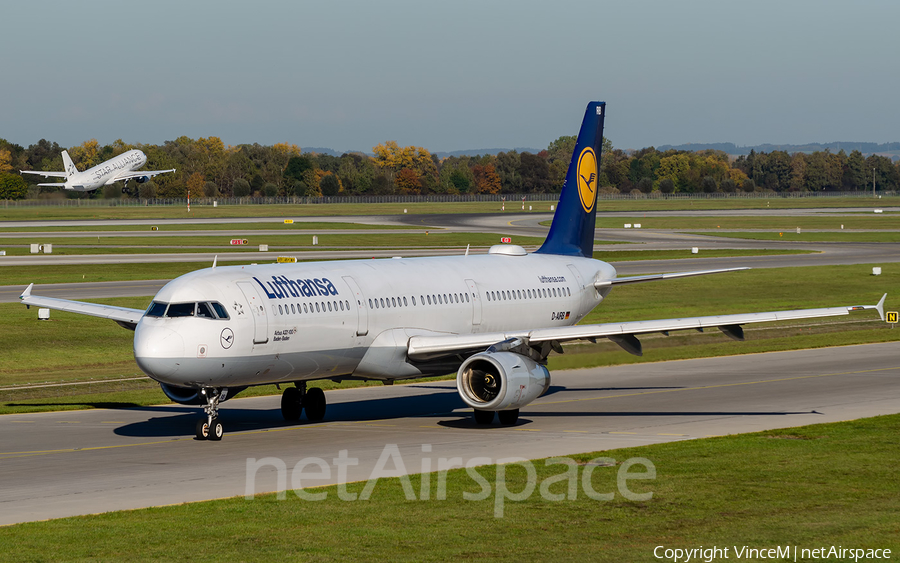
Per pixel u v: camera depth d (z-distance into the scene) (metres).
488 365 114.56
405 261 133.62
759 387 145.88
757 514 71.81
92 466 94.69
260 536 66.62
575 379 159.12
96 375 165.38
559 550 62.81
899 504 74.56
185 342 101.88
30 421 124.81
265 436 111.62
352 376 122.69
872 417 118.00
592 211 164.12
